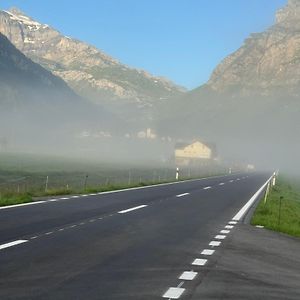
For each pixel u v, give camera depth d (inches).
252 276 368.5
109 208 831.1
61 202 892.0
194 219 740.0
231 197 1253.1
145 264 391.2
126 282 327.3
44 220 629.9
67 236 511.8
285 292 325.4
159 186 1587.1
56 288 302.0
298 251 502.6
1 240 466.0
